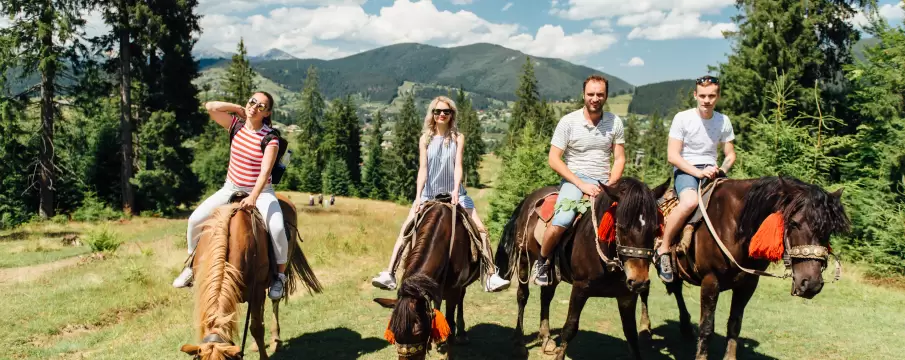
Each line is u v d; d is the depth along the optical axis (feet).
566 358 19.80
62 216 94.63
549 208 18.12
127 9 98.58
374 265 42.52
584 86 17.07
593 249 15.75
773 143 47.93
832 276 37.06
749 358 19.62
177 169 113.09
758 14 73.46
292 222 19.67
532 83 194.70
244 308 26.81
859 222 43.39
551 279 18.51
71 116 102.37
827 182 47.57
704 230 15.98
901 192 43.65
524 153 51.75
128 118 104.53
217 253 13.98
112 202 111.04
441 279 15.46
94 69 97.40
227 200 17.35
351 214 127.54
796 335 22.35
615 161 17.37
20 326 25.53
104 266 42.55
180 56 108.88
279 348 20.88
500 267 21.20
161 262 42.78
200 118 118.32
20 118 91.50
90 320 26.84
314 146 290.15
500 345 21.33
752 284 15.92
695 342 21.66
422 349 12.25
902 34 49.57
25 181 98.48
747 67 75.46
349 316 25.46
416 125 260.62
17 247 61.11
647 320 22.16
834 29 74.74
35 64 89.45
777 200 13.89
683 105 146.20
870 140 49.21
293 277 20.67
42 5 88.28
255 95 17.01
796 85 70.69
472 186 290.56
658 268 16.74
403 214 141.28
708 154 17.08
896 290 34.60
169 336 22.79
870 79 52.60
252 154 17.40
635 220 13.98
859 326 23.80
